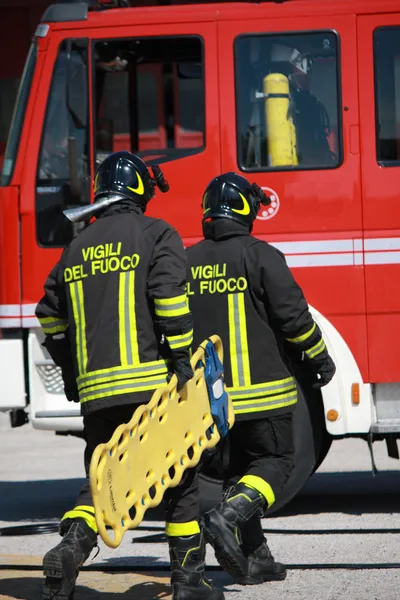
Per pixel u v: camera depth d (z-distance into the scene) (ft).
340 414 60.54
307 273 62.08
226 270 45.19
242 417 44.45
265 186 62.54
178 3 68.74
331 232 62.13
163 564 50.78
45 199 63.31
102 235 41.19
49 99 63.72
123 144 64.39
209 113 63.16
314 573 48.29
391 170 62.13
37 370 62.80
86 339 40.37
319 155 62.59
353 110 62.49
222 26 63.10
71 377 44.11
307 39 62.90
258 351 44.70
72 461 89.86
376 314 61.62
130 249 40.40
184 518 41.22
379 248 61.82
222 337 44.98
